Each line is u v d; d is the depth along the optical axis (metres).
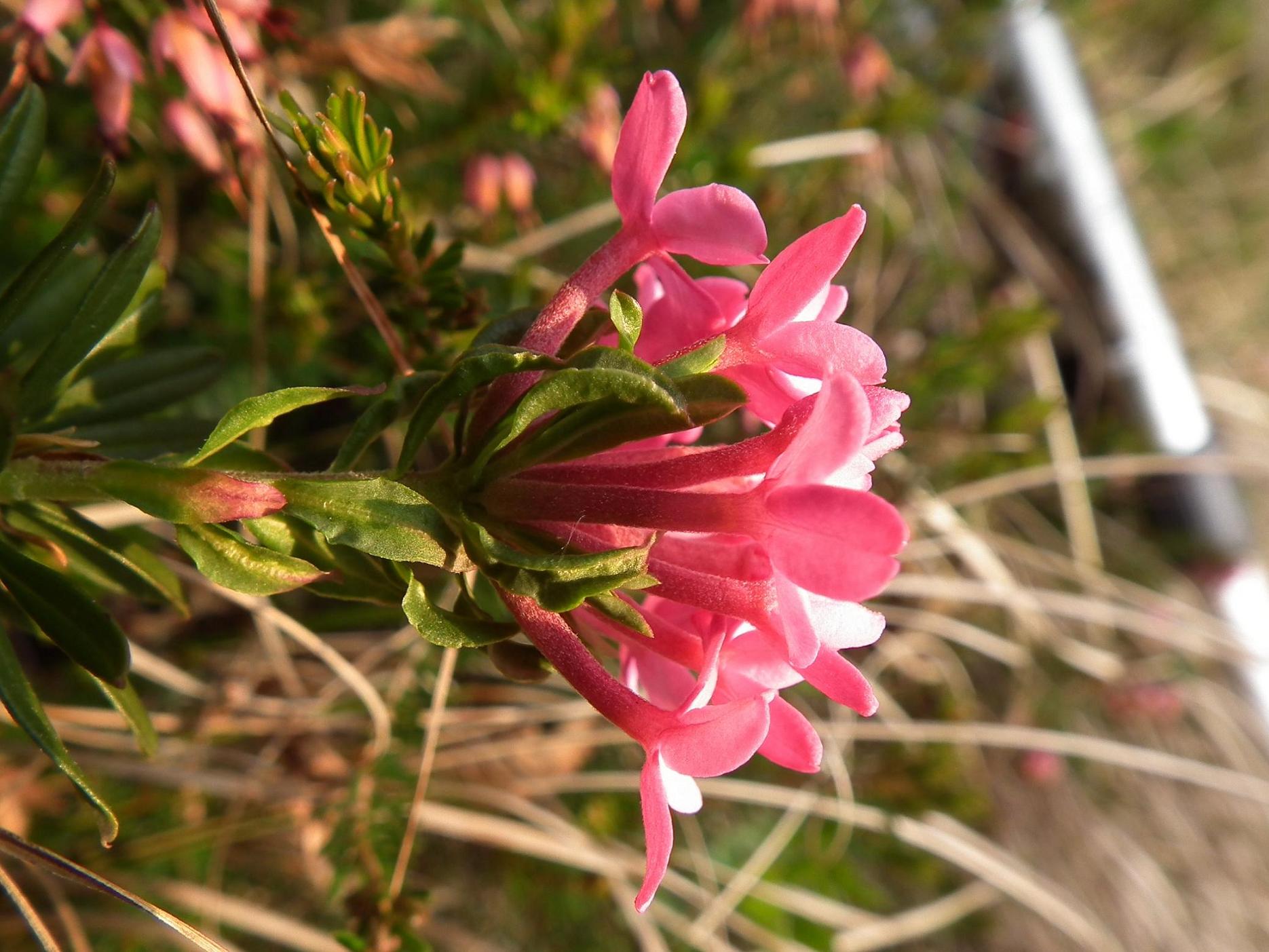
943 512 0.12
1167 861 0.16
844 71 0.12
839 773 0.11
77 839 0.08
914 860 0.12
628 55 0.09
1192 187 0.19
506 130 0.10
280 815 0.08
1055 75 0.16
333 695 0.09
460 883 0.11
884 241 0.13
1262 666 0.16
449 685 0.09
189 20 0.06
